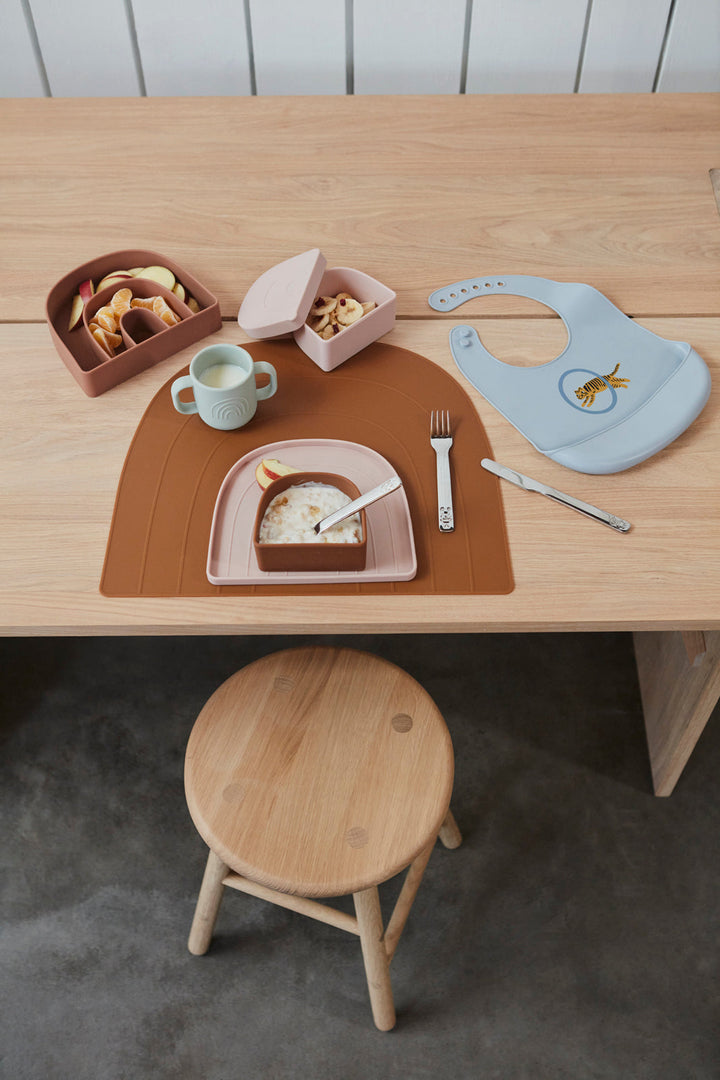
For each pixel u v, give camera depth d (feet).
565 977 5.17
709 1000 5.10
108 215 5.21
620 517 3.93
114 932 5.32
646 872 5.55
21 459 4.12
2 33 6.24
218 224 5.16
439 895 5.45
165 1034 4.99
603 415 4.26
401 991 5.11
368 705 4.25
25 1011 5.06
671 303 4.75
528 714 6.16
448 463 4.12
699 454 4.16
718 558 3.81
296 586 3.76
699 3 5.99
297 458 4.15
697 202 5.27
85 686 6.28
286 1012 5.06
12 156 5.56
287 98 5.94
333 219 5.18
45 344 4.58
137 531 3.90
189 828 5.70
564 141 5.65
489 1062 4.90
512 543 3.87
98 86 6.61
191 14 6.10
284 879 3.78
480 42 6.26
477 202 5.27
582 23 6.14
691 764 5.97
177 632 3.68
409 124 5.77
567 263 4.94
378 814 3.94
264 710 4.23
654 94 5.96
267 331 4.43
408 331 4.66
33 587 3.73
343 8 6.07
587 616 3.64
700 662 4.81
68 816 5.75
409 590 3.73
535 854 5.61
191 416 4.29
